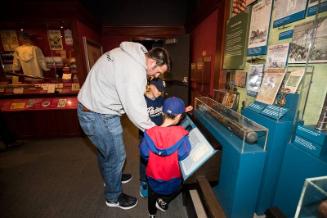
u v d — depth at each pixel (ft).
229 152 3.54
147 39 13.30
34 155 8.20
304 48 3.42
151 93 4.82
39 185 6.13
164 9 13.34
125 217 4.82
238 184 3.32
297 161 3.26
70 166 7.27
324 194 2.09
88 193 5.73
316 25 3.14
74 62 10.09
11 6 8.55
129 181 6.32
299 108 3.44
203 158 3.35
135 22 13.52
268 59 4.37
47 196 5.60
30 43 9.93
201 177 3.47
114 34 13.62
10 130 9.62
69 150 8.66
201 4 9.55
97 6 13.08
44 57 10.27
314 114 3.30
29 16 8.78
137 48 3.94
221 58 6.84
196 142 3.85
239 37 5.45
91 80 4.17
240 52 5.41
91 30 11.41
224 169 3.80
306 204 2.23
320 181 2.18
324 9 3.01
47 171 6.95
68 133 10.11
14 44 9.77
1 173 6.84
